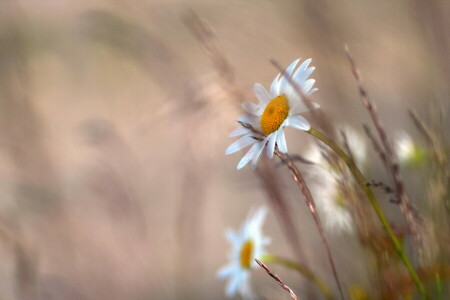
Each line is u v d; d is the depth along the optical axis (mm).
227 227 1146
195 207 1104
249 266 874
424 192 855
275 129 750
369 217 795
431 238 797
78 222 1072
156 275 1040
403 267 808
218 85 871
